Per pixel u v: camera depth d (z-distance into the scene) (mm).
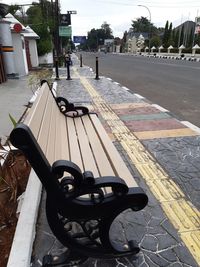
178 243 2139
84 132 3039
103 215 1799
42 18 26906
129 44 86812
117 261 1981
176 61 30328
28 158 1537
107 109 6379
